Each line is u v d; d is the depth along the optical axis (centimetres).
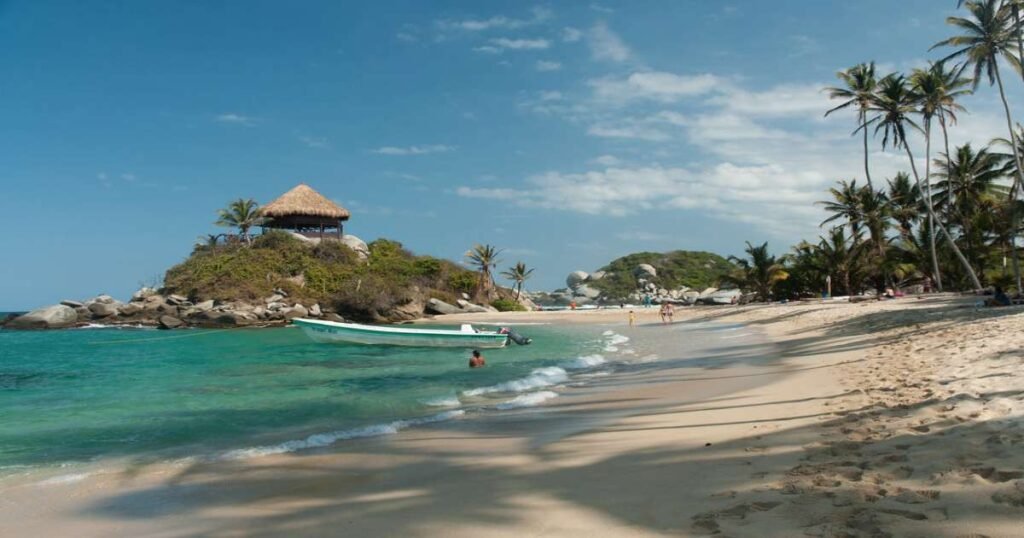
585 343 2933
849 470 543
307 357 2503
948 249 4650
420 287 6419
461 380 1694
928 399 795
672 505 513
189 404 1352
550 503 556
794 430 739
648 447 751
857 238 5053
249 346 3136
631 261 11888
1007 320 1655
